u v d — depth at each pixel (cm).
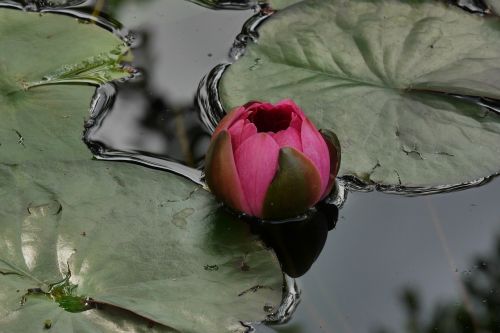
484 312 97
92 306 95
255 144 98
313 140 98
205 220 99
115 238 98
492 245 100
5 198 99
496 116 105
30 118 104
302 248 100
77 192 100
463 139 104
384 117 104
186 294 96
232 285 97
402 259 100
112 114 107
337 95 106
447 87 105
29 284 96
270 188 98
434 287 98
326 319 97
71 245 98
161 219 99
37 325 94
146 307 95
